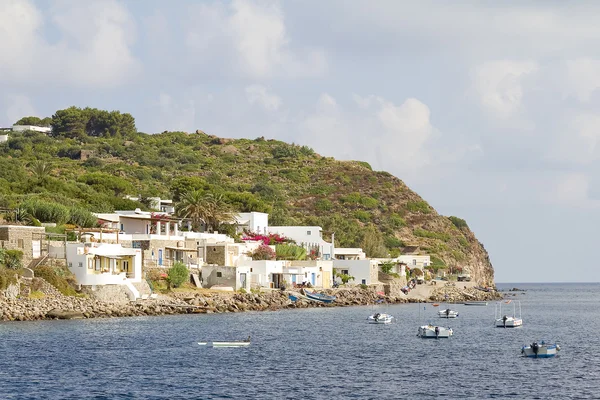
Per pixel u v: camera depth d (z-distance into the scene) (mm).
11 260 156875
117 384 91125
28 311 149125
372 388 91500
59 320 150250
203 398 84812
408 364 109688
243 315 179375
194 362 107125
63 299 156125
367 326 163875
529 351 118625
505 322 176750
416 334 150375
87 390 87688
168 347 119688
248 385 91938
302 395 87062
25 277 154125
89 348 115750
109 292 165250
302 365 106938
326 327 158250
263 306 199250
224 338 132500
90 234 183125
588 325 185125
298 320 171625
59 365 101750
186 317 166875
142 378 94938
